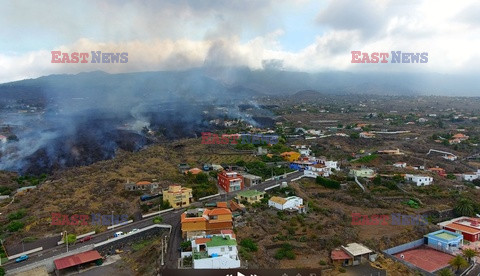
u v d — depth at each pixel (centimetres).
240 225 8850
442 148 19400
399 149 19038
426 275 7306
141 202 10738
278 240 8338
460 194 11881
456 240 8781
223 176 12394
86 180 12850
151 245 8031
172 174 13350
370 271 7250
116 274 7225
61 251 7875
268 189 11894
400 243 8888
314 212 10250
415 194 11819
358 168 14412
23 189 13175
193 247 7125
